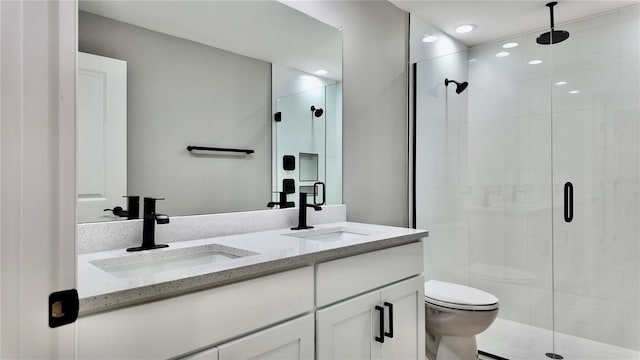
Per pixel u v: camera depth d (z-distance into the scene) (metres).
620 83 2.08
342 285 1.25
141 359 0.79
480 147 2.57
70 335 0.49
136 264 1.15
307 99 1.87
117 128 1.27
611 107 2.11
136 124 1.32
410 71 2.49
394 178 2.38
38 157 0.47
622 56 2.07
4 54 0.45
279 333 1.04
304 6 1.85
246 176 1.64
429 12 2.45
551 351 2.21
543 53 2.31
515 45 2.41
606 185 2.14
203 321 0.89
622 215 2.09
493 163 2.52
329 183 1.97
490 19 2.52
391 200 2.35
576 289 2.25
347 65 2.06
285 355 1.06
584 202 2.21
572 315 2.26
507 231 2.47
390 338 1.43
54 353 0.48
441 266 2.56
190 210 1.45
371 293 1.36
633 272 2.08
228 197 1.57
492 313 1.79
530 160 2.38
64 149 0.49
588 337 2.21
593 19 2.15
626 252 2.10
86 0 1.22
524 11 2.39
